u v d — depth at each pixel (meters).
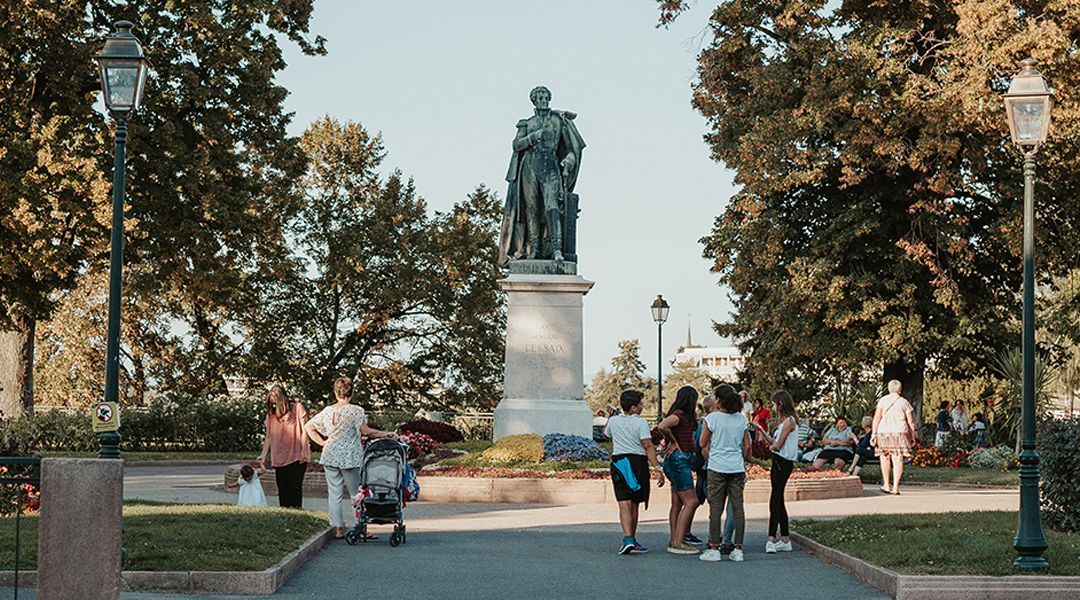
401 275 57.66
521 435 27.20
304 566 14.72
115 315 14.29
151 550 13.68
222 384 58.50
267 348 57.72
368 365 59.62
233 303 51.50
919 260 38.94
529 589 13.43
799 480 25.20
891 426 27.17
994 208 40.56
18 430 38.44
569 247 30.36
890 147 37.31
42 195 33.44
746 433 16.34
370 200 60.16
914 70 40.19
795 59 39.91
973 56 36.00
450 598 12.80
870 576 13.99
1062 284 47.25
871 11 40.22
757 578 14.49
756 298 42.97
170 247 37.03
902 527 17.16
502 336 60.12
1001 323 40.75
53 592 10.54
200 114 37.62
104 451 13.93
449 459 26.92
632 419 16.56
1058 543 14.87
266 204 42.72
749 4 41.25
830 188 41.47
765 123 39.16
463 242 58.53
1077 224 40.34
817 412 54.69
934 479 31.89
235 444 48.53
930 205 38.38
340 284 58.16
